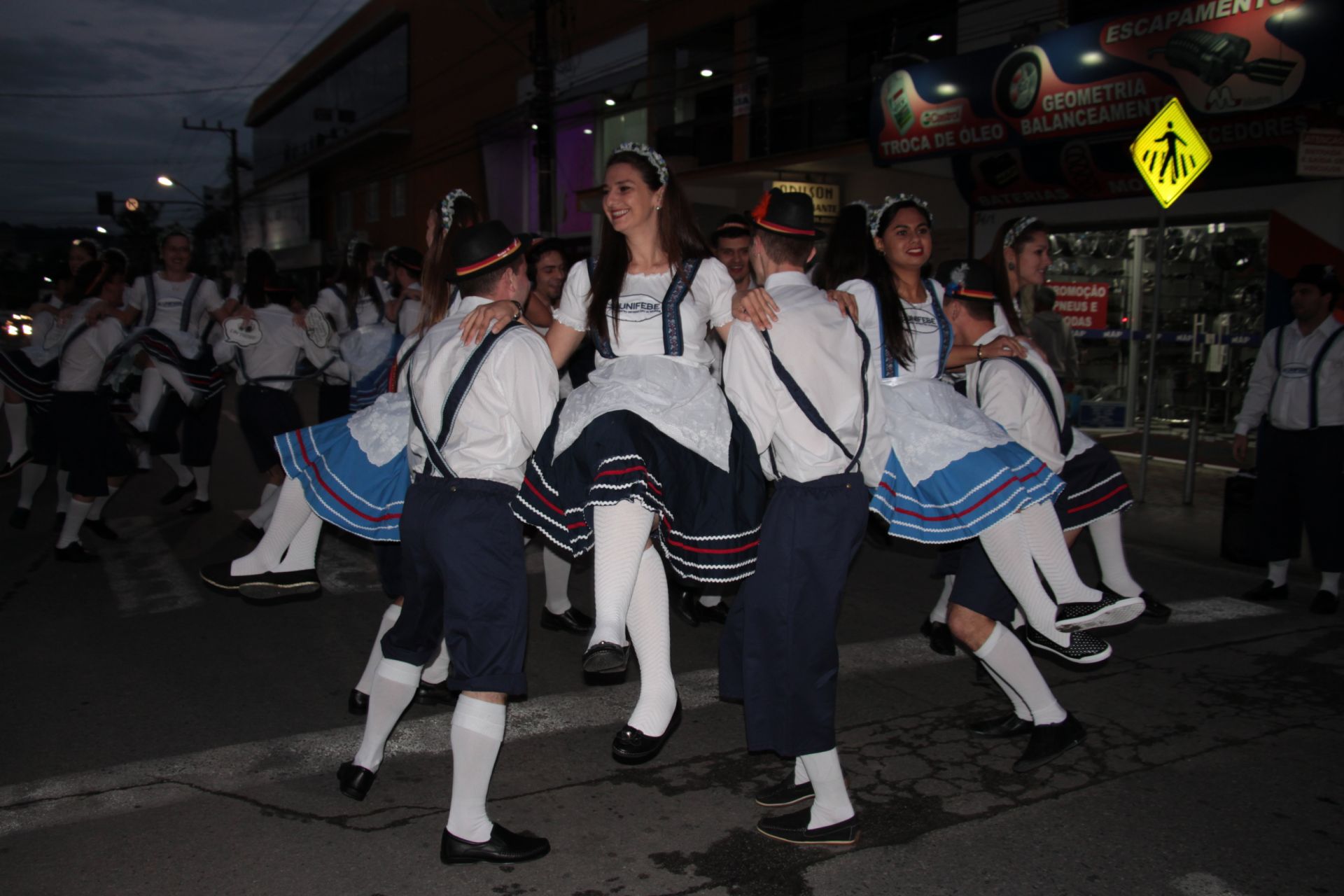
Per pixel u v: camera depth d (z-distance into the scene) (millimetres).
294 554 4031
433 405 3236
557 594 5637
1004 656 3871
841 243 3893
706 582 3379
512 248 3375
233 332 6684
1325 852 3371
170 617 5871
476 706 3178
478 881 3170
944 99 12547
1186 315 12383
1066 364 9555
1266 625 5848
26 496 7891
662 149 21312
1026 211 13328
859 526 3273
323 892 3096
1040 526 3779
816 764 3318
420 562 3307
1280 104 9430
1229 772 3949
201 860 3262
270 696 4707
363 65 38625
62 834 3416
